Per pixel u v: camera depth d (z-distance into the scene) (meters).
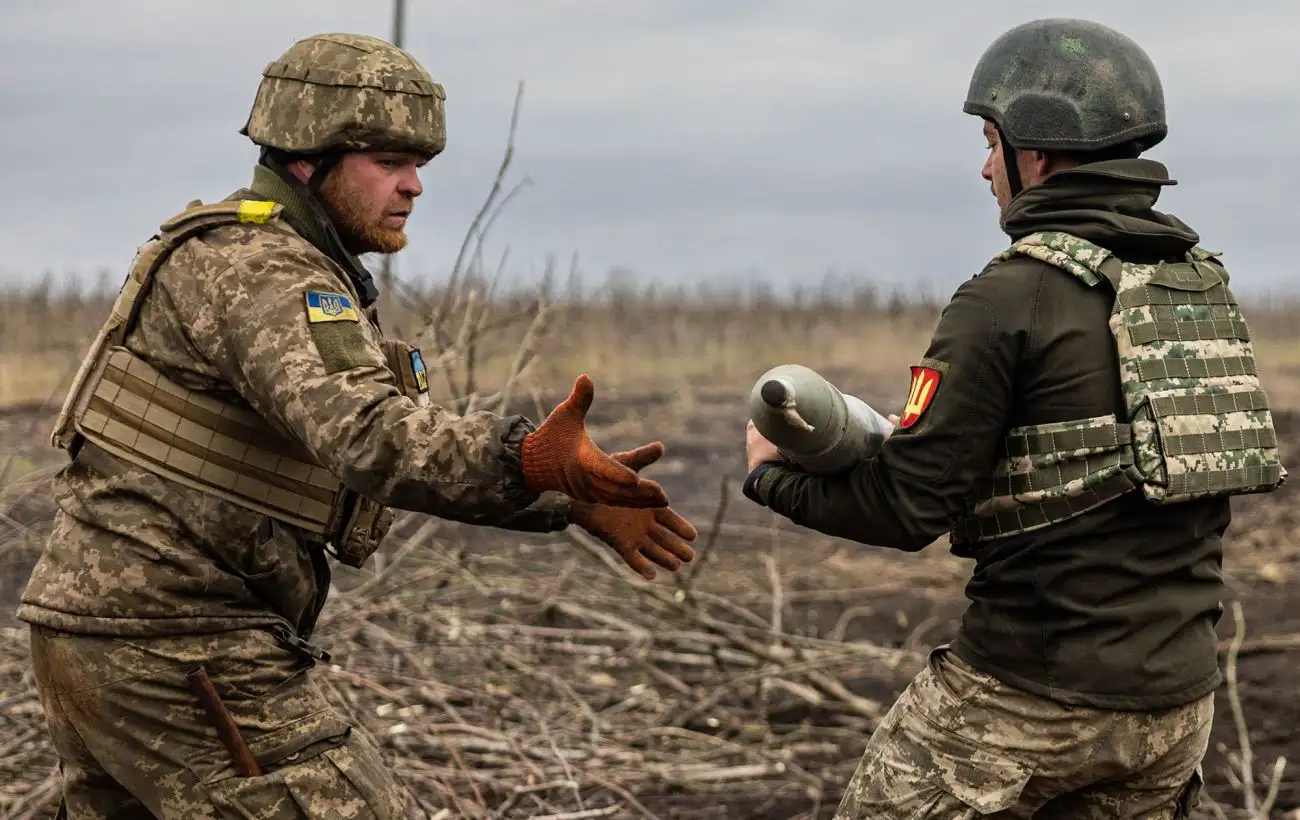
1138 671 2.61
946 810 2.71
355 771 2.68
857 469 2.73
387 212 2.82
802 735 5.02
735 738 5.00
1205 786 4.61
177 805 2.61
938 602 6.82
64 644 2.64
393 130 2.74
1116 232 2.68
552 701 5.10
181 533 2.63
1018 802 2.70
